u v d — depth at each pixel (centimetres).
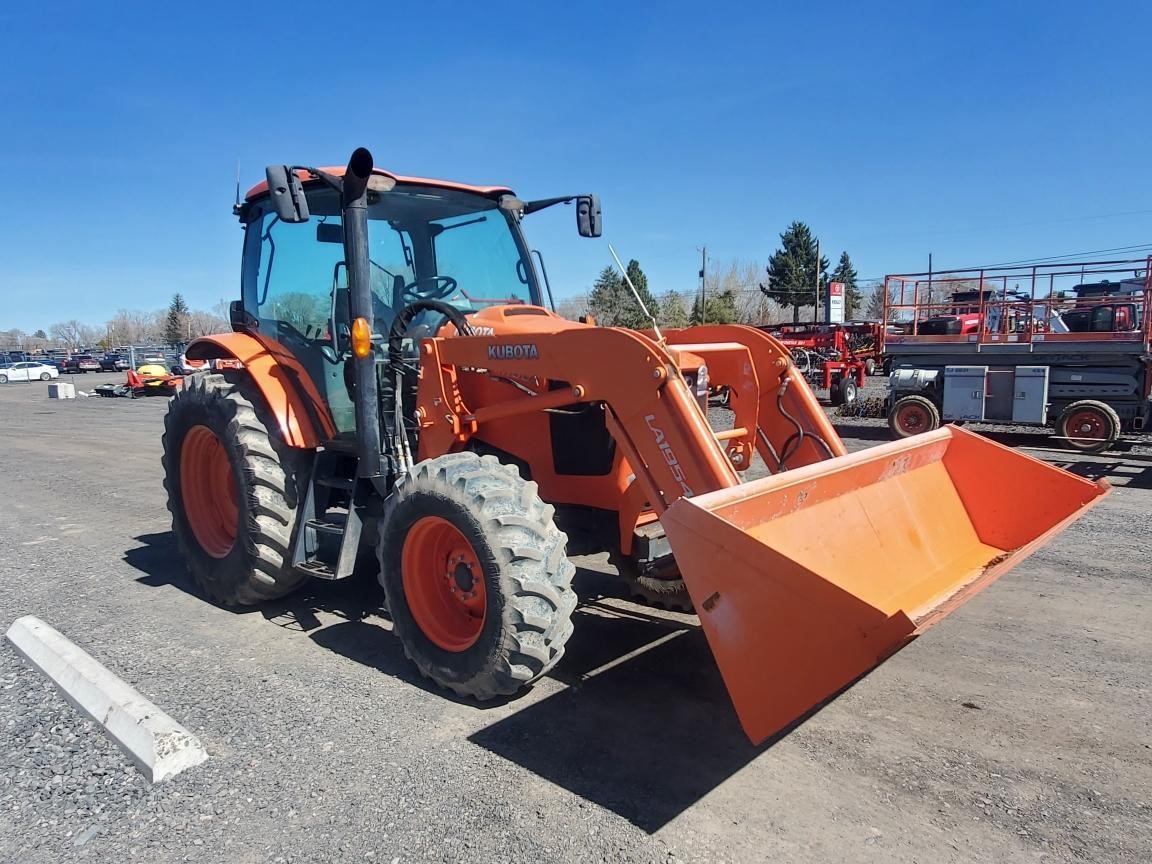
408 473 368
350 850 254
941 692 356
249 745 321
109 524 731
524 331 415
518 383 392
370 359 400
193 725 339
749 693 262
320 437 458
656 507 337
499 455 418
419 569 373
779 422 433
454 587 368
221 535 509
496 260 493
